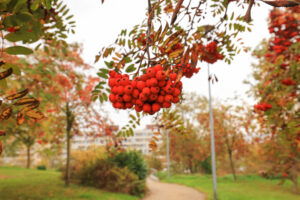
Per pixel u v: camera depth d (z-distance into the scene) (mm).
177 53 1211
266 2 1033
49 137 7609
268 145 3301
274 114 3121
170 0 1769
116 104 1288
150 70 1134
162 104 1243
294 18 3285
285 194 11211
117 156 13680
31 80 5949
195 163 29094
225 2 1843
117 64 1457
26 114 1021
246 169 23734
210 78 1706
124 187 12625
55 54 5945
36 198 9102
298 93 2980
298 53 3092
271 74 3467
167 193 14234
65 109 10695
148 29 1260
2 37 956
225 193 12273
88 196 9961
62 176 14508
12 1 913
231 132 18641
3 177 15586
